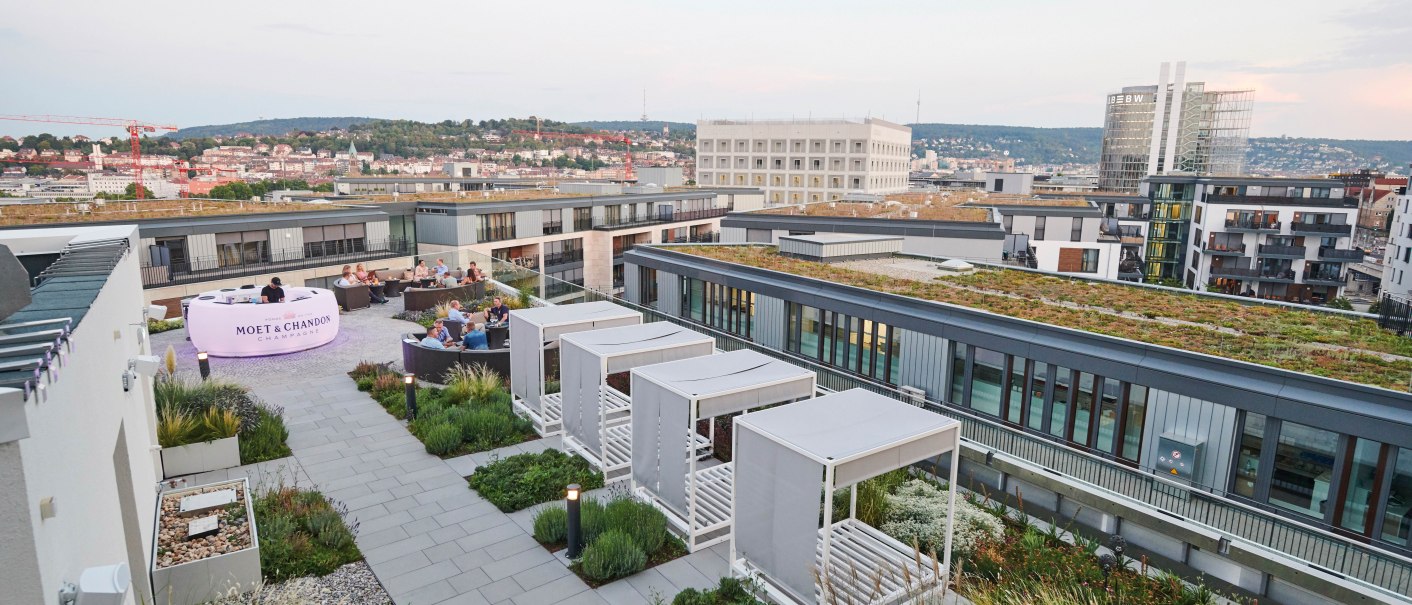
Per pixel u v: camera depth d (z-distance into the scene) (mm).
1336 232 67812
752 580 10164
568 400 14891
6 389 3945
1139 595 10953
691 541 11227
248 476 13180
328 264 43438
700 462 14594
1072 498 14086
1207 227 70812
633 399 12719
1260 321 18078
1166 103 154375
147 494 9688
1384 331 17172
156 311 13570
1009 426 16594
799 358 20969
